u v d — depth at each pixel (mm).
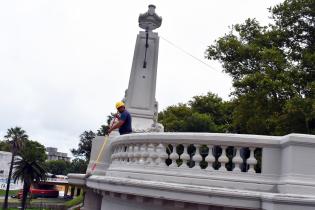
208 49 22578
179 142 8047
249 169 7348
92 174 11852
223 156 7562
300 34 21562
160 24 16156
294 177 6496
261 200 6555
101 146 12492
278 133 19438
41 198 80312
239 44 21719
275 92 19109
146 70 15633
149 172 8344
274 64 19781
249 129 21250
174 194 7312
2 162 80375
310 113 17734
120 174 9352
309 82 18859
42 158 74750
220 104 41656
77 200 55531
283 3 21875
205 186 7391
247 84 19641
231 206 6758
